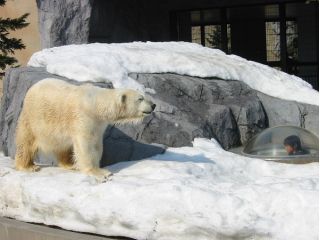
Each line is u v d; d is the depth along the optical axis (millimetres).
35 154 6387
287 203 4434
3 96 8117
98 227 5105
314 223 4258
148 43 9750
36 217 5672
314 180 5184
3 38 11898
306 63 18734
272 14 18906
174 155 6676
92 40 15523
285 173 6562
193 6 17922
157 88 7875
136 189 5000
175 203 4711
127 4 17109
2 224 5789
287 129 7438
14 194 5895
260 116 8758
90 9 14531
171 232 4676
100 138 5910
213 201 4590
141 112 5875
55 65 7574
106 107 5738
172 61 8523
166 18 18219
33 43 14531
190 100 8094
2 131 7887
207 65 8805
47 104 6047
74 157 6027
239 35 19234
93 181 5484
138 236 4852
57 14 13898
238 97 8742
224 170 6375
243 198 4609
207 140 7340
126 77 7613
